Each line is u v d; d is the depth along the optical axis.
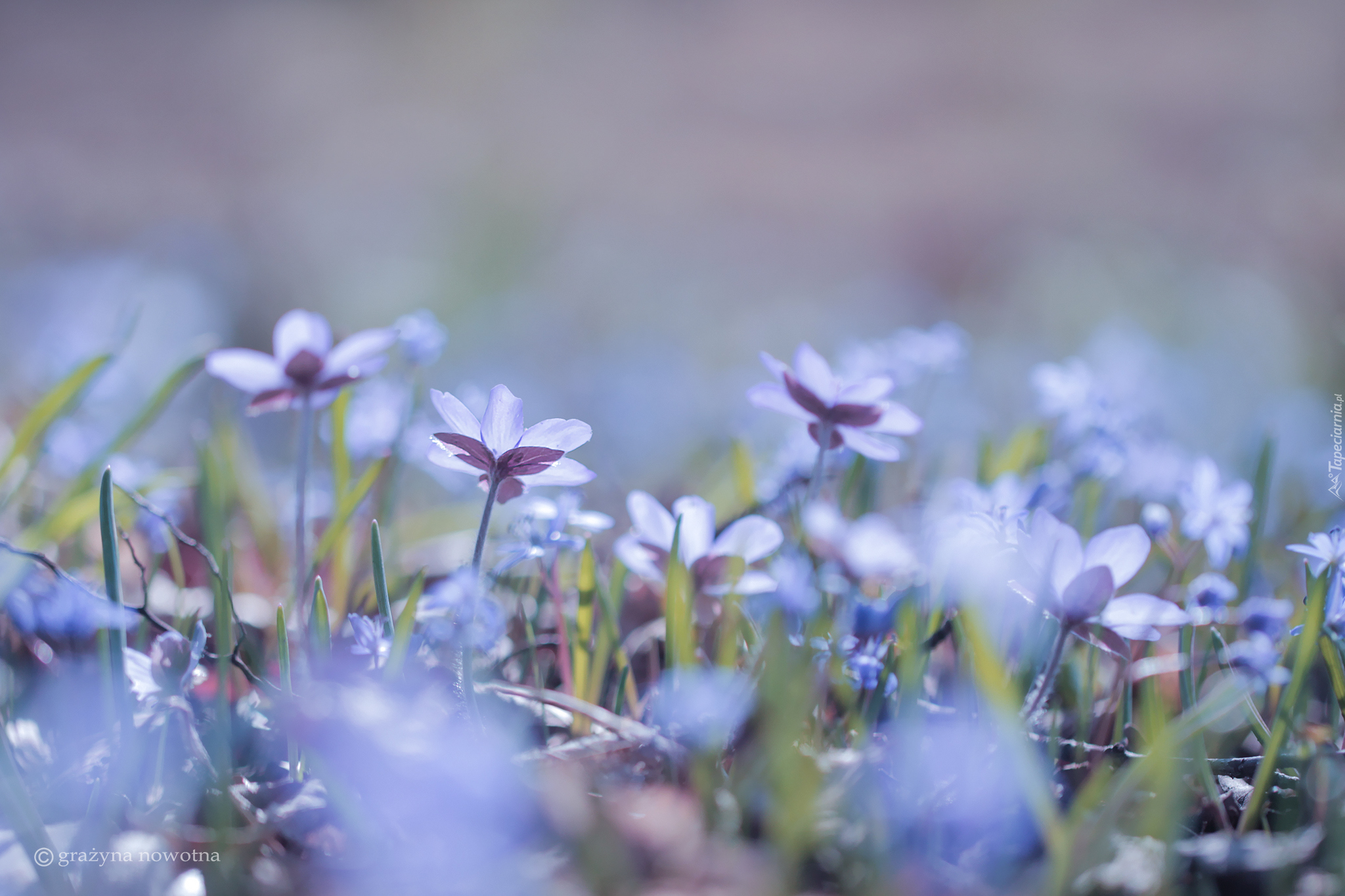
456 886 0.40
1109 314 1.35
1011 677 0.43
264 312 1.68
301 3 3.20
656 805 0.41
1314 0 2.82
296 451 0.53
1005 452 0.53
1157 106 2.58
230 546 0.46
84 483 0.49
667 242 2.20
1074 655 0.46
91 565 0.51
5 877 0.40
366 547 0.51
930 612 0.44
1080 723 0.44
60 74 2.81
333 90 2.85
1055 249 1.95
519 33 3.06
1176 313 1.32
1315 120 2.43
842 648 0.43
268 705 0.44
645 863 0.40
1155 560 0.51
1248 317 1.28
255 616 0.50
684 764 0.41
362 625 0.42
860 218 2.33
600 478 0.76
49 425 0.50
